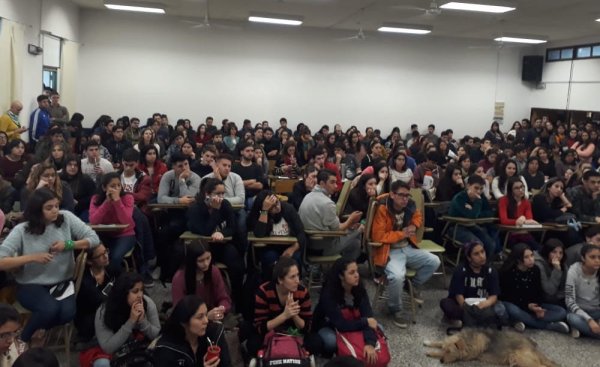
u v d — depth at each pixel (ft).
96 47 33.83
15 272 9.18
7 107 21.40
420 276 12.59
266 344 8.93
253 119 37.06
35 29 24.85
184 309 7.57
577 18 28.81
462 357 10.14
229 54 35.94
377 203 12.67
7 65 21.25
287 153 24.82
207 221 11.73
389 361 9.59
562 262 12.39
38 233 9.18
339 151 25.53
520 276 11.99
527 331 11.84
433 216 15.74
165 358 7.62
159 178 15.69
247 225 12.66
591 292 11.74
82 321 9.51
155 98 35.22
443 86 39.73
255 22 35.76
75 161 13.71
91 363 8.49
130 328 8.29
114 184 11.83
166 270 13.23
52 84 28.60
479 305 11.34
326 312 9.73
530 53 41.04
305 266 13.11
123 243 12.01
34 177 11.93
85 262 9.76
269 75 36.78
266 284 9.55
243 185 14.88
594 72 35.47
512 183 15.12
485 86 40.50
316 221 12.46
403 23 31.99
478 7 24.63
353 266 9.68
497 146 28.45
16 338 7.34
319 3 27.27
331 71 37.70
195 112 36.01
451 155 27.55
